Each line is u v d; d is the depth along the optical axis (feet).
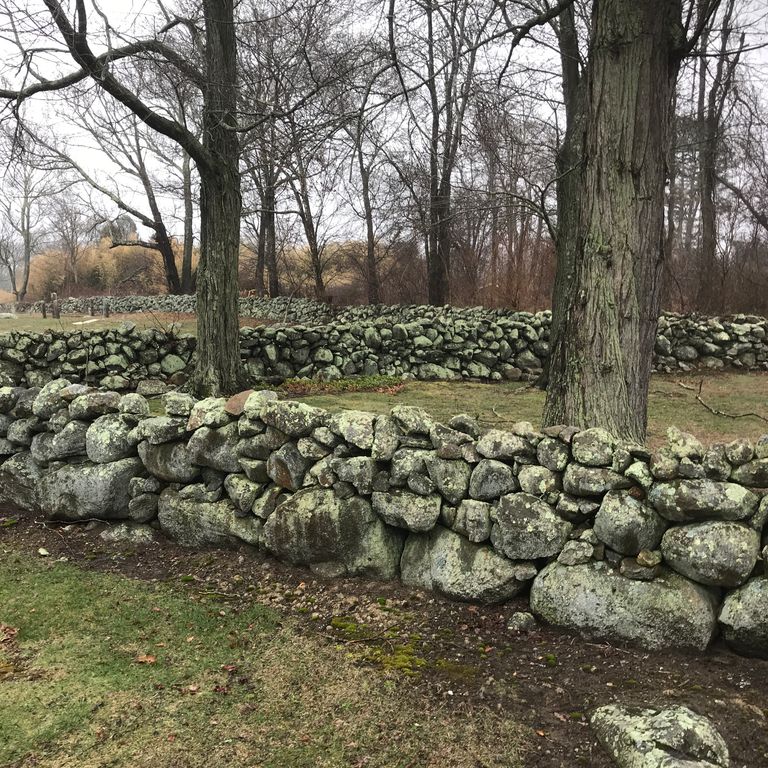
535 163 38.55
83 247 162.61
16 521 15.12
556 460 10.56
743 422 24.27
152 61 24.56
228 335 28.53
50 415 15.12
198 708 8.48
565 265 27.43
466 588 10.89
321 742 7.87
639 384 14.38
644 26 13.42
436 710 8.46
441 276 66.64
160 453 13.92
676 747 7.18
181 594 11.80
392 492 11.67
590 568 9.98
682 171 54.65
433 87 29.14
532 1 23.75
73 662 9.56
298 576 12.28
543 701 8.63
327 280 103.19
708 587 9.62
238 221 28.45
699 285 60.75
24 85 23.22
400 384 35.06
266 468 12.90
